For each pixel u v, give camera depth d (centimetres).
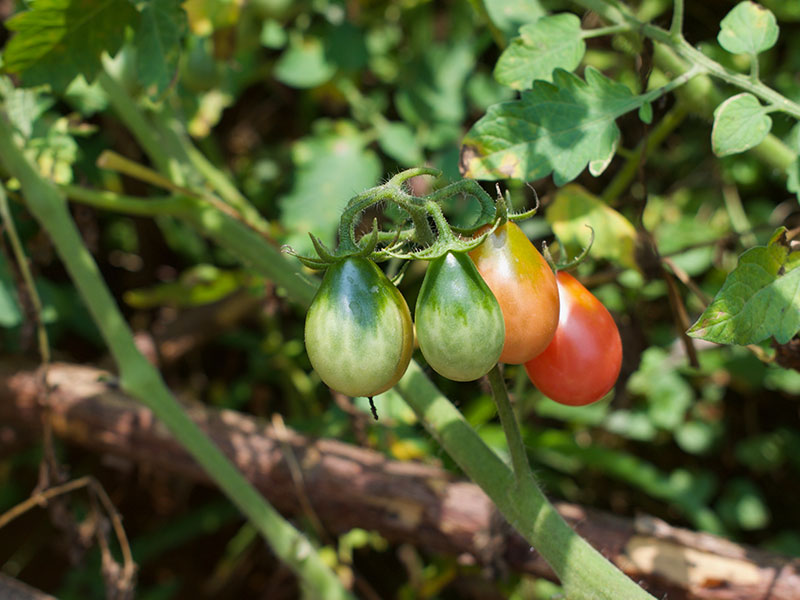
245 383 68
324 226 54
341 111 69
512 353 25
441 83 60
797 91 56
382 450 52
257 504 42
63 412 52
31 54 36
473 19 62
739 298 26
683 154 65
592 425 63
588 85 31
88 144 63
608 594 29
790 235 31
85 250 43
